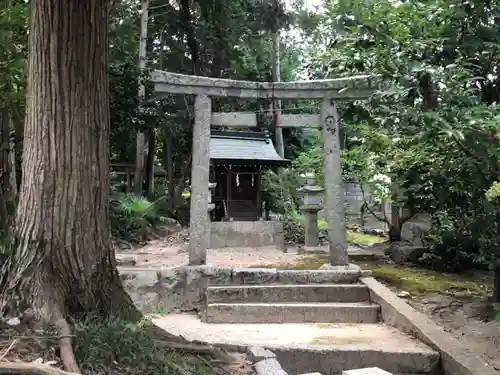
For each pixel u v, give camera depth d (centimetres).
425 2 521
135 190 1269
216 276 632
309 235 927
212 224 937
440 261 720
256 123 686
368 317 567
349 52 525
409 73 464
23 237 333
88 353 291
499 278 529
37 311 311
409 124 489
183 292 627
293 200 1155
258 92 678
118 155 1430
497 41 518
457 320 502
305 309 570
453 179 510
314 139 1461
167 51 1424
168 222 1179
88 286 336
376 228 1263
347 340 470
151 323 361
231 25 1344
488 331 457
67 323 309
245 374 333
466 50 504
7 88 525
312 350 416
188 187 1509
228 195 974
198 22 1364
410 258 771
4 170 574
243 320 565
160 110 1040
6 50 491
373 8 515
